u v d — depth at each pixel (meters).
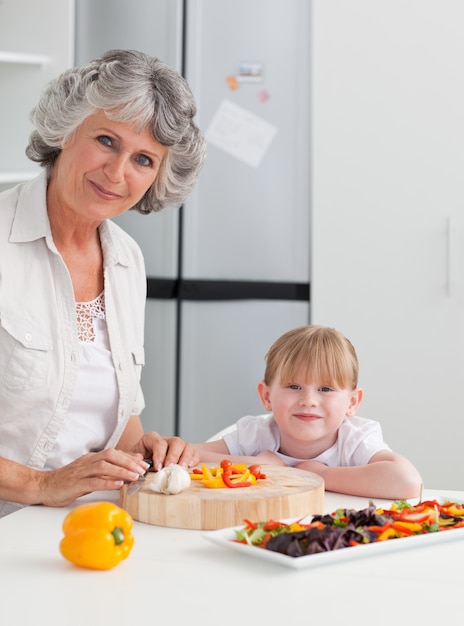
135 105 1.76
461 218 3.38
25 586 1.29
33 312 1.87
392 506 1.58
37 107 1.91
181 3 3.61
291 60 3.57
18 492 1.71
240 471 1.71
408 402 3.44
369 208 3.45
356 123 3.45
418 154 3.40
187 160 1.96
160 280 3.66
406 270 3.43
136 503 1.61
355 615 1.18
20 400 1.87
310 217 3.58
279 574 1.33
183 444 1.90
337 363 1.96
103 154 1.82
